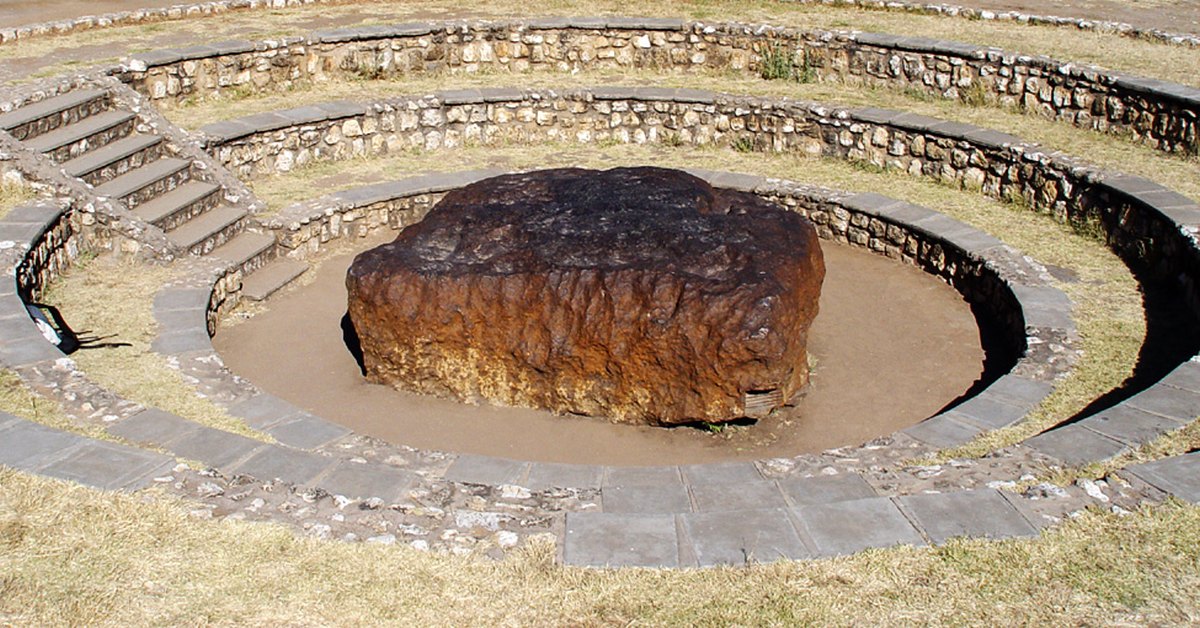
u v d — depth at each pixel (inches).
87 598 184.2
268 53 553.6
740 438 313.1
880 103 545.0
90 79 467.5
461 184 484.1
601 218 346.9
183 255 399.5
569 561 197.5
